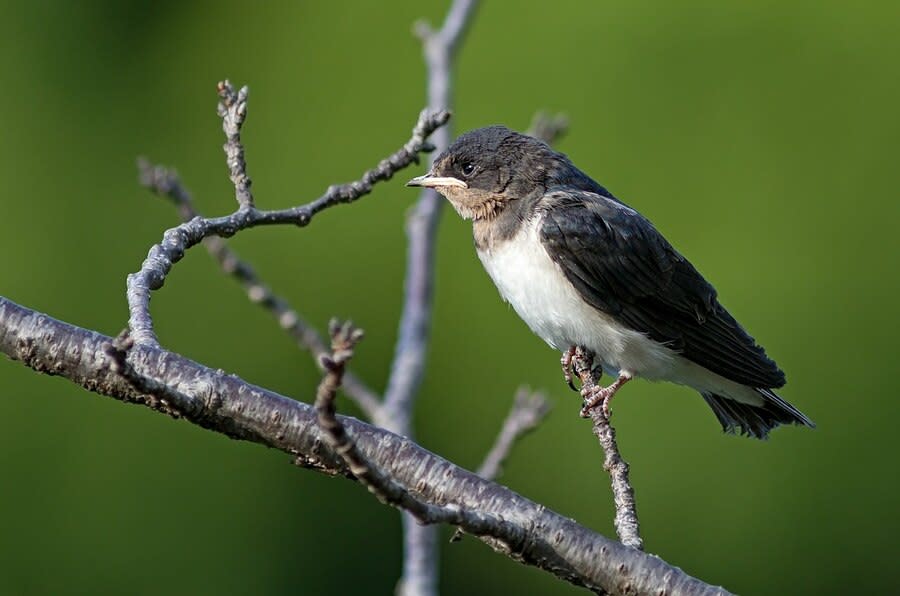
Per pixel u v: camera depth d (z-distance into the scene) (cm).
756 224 1416
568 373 920
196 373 564
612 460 612
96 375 570
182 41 1656
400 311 1520
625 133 1447
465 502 555
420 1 1580
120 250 1563
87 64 1653
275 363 1519
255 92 1605
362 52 1586
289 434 561
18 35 1655
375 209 1541
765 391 905
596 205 905
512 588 1585
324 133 1568
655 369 906
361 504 1506
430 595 846
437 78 1049
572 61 1477
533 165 925
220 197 1588
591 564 546
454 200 930
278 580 1484
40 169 1594
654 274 899
